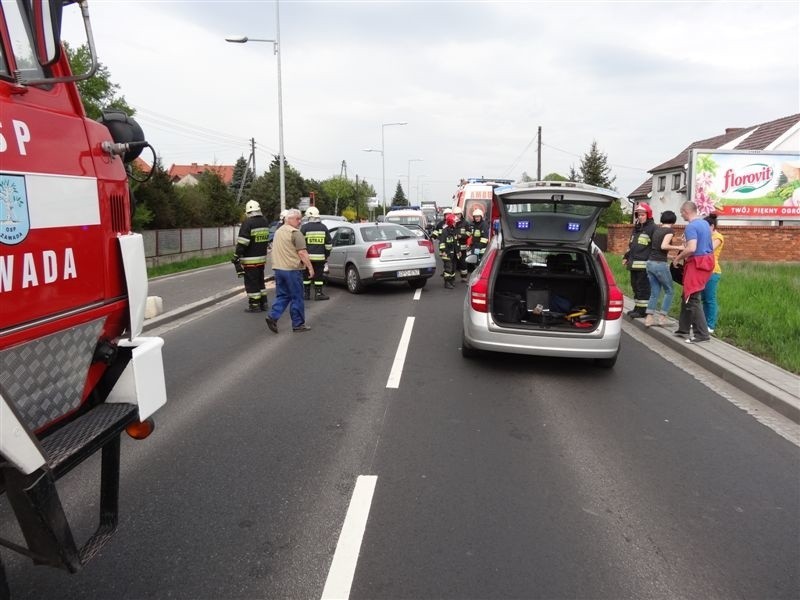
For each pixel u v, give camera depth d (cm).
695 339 769
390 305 1150
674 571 296
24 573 295
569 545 318
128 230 319
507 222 719
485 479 396
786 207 2134
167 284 1395
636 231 950
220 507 358
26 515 222
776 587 285
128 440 462
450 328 912
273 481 393
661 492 381
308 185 6888
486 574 292
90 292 281
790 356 665
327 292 1359
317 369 672
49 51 256
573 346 629
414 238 1343
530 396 577
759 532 334
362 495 372
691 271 759
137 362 302
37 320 244
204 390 593
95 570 296
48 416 262
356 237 1336
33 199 241
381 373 655
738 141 3409
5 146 227
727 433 486
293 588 282
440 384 614
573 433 482
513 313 698
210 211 2819
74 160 270
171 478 397
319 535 327
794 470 416
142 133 323
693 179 2130
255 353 751
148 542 321
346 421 505
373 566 298
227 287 1344
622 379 640
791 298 1029
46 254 249
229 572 294
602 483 392
